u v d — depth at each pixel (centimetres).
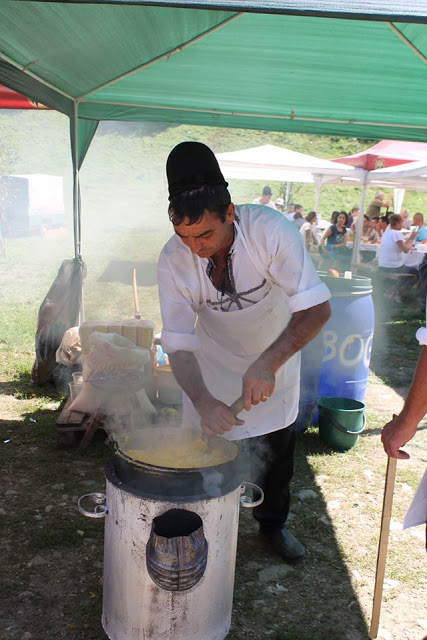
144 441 208
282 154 962
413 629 224
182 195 166
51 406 435
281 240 194
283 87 438
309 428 421
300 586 246
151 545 172
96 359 355
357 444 402
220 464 184
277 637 215
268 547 272
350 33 310
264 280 205
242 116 552
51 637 209
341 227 1167
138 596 184
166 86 453
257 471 252
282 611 230
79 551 262
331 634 218
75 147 505
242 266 200
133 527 178
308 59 361
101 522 287
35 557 255
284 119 553
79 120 516
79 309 502
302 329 195
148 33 327
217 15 299
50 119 1998
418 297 959
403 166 920
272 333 222
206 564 179
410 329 780
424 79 381
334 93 446
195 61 386
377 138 557
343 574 256
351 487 338
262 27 314
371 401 497
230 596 201
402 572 259
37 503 301
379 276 1012
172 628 185
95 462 353
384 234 1012
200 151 169
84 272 518
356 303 403
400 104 462
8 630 211
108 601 198
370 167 1016
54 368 466
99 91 478
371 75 383
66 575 244
